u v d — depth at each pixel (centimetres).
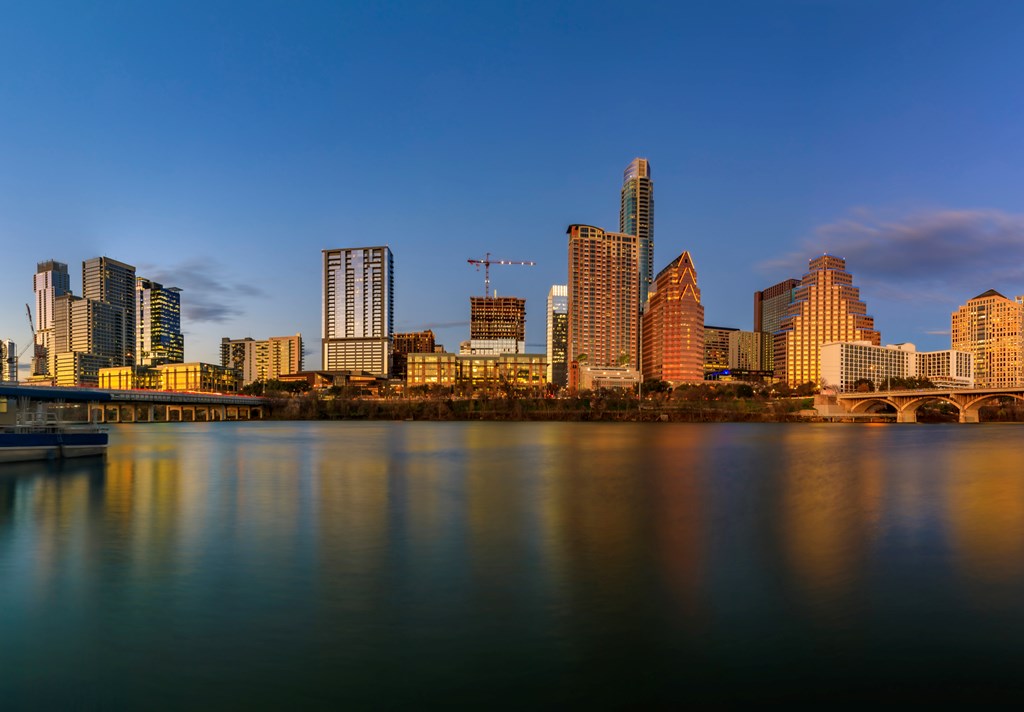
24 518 3606
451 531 3269
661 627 1888
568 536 3153
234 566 2561
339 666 1639
